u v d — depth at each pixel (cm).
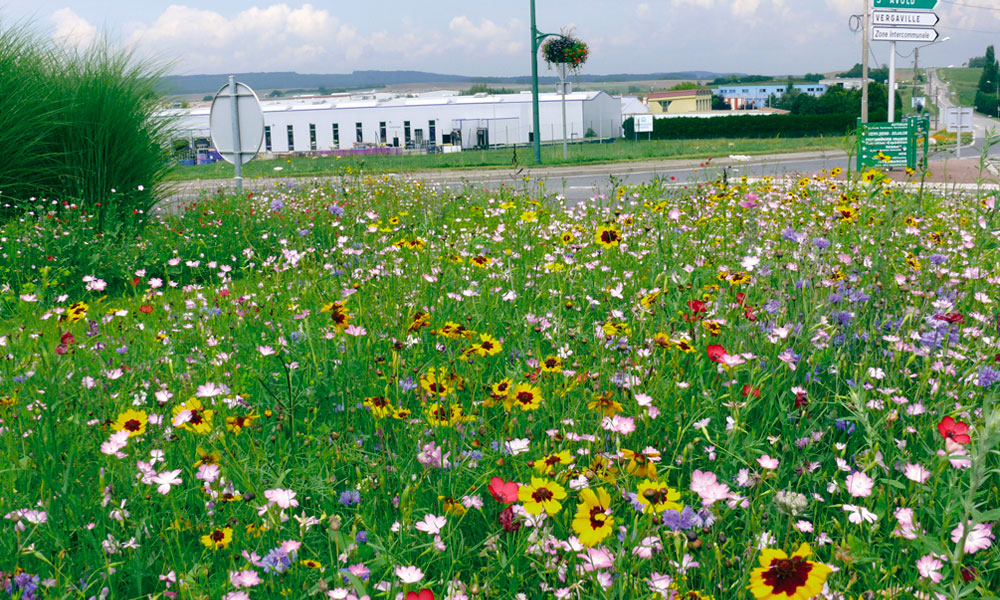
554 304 411
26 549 198
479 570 206
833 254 388
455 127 6531
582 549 187
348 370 312
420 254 507
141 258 714
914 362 306
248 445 268
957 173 1312
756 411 287
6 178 844
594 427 268
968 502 163
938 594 168
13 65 886
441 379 274
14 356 346
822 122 6044
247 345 382
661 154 2992
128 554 211
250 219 834
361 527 224
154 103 1002
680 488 232
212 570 214
